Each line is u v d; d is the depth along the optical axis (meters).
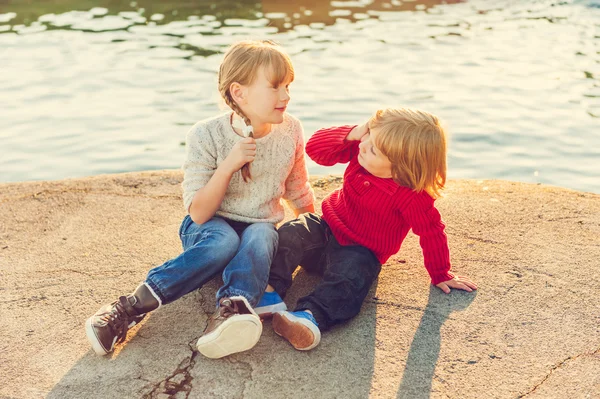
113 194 3.73
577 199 3.54
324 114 5.96
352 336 2.47
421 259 2.99
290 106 6.16
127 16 9.63
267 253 2.48
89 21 9.34
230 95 2.52
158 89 6.66
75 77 7.00
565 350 2.39
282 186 2.74
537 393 2.19
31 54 7.80
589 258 2.95
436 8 10.16
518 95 6.39
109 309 2.40
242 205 2.67
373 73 7.08
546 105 6.12
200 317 2.60
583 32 8.74
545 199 3.54
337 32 8.73
